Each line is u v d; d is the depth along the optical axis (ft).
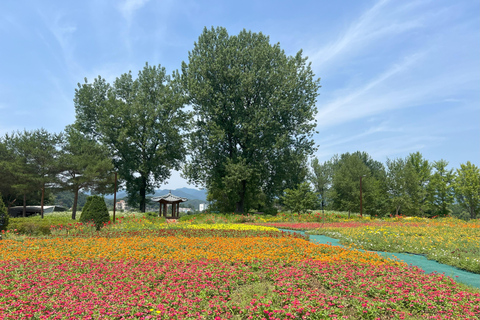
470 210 141.79
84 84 155.84
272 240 50.14
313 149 145.59
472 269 36.65
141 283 26.76
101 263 33.99
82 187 135.03
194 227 78.07
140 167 147.64
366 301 22.77
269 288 26.27
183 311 21.04
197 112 138.41
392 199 133.49
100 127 147.23
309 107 141.79
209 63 133.69
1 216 60.70
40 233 62.28
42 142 135.64
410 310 22.79
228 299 24.54
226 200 150.51
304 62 146.20
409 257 45.16
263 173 135.85
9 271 30.81
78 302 22.67
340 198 145.07
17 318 20.07
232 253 38.91
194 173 141.28
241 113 133.90
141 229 71.26
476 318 20.59
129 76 161.68
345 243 55.72
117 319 20.38
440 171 150.10
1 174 128.47
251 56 136.26
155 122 152.87
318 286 27.48
